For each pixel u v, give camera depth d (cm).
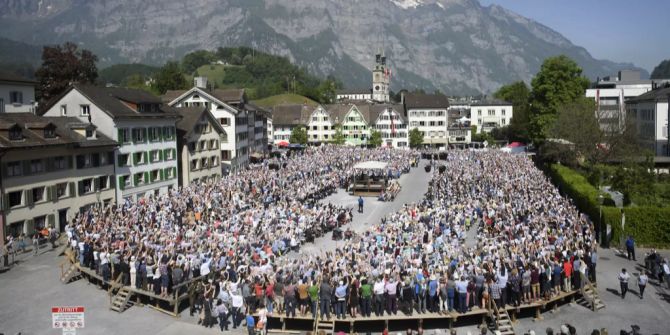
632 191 6322
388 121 17712
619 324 3328
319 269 3600
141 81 19900
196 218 5238
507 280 3372
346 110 18075
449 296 3234
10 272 4272
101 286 3941
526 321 3388
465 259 3828
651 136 10188
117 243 3981
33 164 5400
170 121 7844
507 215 5228
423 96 19050
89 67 10075
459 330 3253
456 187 7100
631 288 3953
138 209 5428
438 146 18650
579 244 4066
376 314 3231
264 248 4112
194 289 3522
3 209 5000
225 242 4184
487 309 3278
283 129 17900
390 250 4156
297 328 3297
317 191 7400
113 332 3206
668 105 9525
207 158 8819
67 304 3622
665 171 8438
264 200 6297
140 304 3603
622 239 5084
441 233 4659
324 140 17662
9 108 6950
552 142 9444
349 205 7150
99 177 6425
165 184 7762
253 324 3053
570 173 7925
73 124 6191
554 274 3544
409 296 3231
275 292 3359
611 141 8762
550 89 11231
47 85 9788
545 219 4938
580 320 3394
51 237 5038
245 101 11394
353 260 3731
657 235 5047
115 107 6844
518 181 7294
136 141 7088
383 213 6669
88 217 5106
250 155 11481
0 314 3441
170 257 3691
